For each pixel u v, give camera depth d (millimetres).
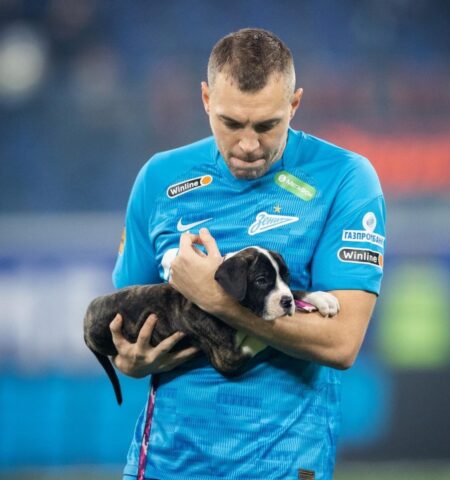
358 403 36688
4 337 37531
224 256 12930
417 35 56281
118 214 43406
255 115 12180
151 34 56344
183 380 13305
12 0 54719
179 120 48969
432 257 37594
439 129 49312
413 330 37125
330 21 56875
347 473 35188
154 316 13125
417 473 35156
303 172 13461
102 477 34875
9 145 47750
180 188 13898
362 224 13289
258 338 12484
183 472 13141
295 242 13250
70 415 36781
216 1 57594
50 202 46594
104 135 48062
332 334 12641
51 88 51375
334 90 51531
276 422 12938
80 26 55125
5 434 36594
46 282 38156
